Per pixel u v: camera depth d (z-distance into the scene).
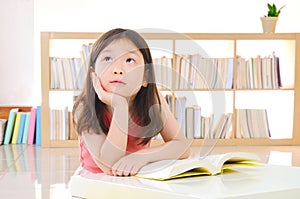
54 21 3.88
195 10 3.97
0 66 3.89
